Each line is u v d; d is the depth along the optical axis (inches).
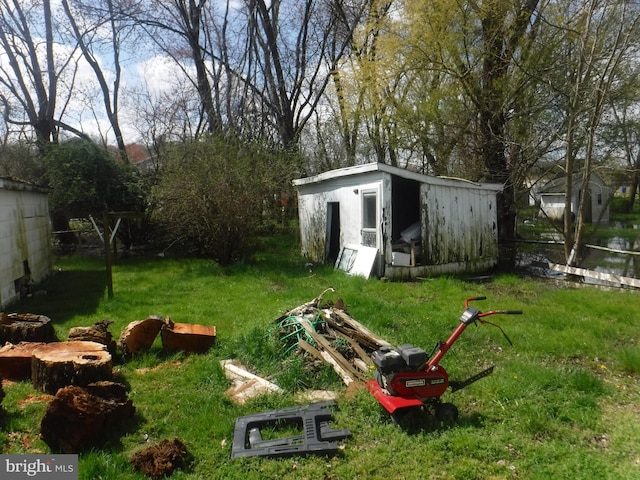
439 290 370.0
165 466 132.3
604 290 367.6
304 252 571.8
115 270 510.6
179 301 344.2
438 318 277.9
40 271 443.2
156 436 154.9
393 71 557.6
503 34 506.0
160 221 551.5
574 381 185.9
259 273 451.5
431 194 434.0
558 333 249.8
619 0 415.5
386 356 157.2
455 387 164.6
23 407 170.7
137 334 227.1
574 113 436.5
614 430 153.0
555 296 343.3
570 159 451.5
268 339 228.4
